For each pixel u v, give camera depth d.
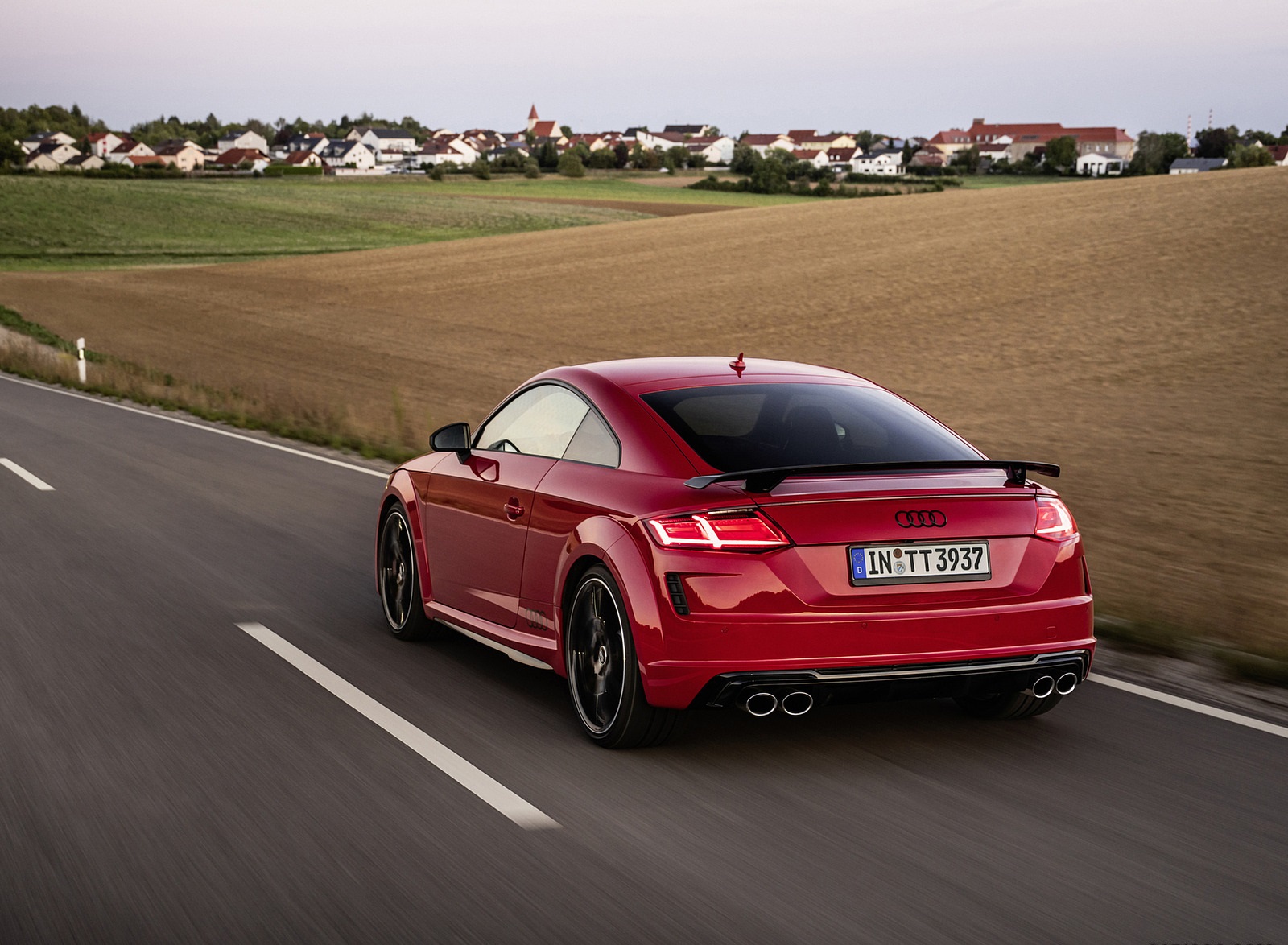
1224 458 14.98
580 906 3.21
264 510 10.11
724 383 5.02
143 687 5.24
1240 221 44.91
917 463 4.36
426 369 28.83
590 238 66.38
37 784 4.09
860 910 3.20
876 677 4.17
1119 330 29.97
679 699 4.19
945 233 52.78
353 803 3.94
